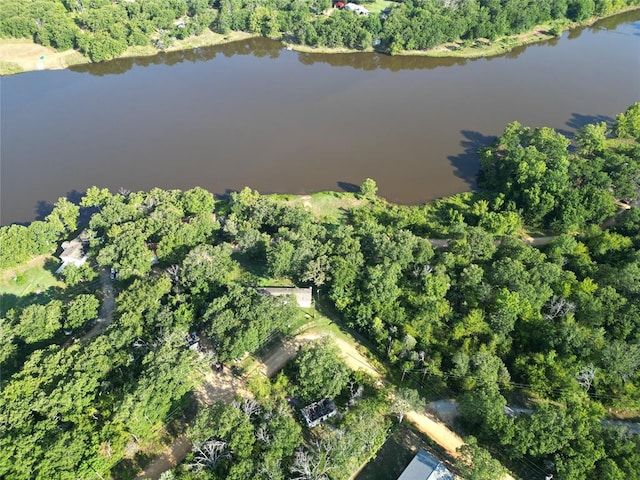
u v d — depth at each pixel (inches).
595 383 4751.5
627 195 7593.5
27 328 5226.4
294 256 5905.5
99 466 4074.8
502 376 4800.7
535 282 5610.2
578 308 5413.4
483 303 5516.7
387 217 7436.0
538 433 4143.7
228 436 4104.3
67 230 7155.5
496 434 4293.8
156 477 4261.8
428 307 5324.8
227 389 4936.0
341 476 4087.1
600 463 4005.9
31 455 3996.1
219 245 6190.9
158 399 4389.8
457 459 4232.3
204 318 5147.6
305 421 4584.2
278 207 7012.8
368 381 4909.0
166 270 6018.7
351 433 4183.1
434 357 4960.6
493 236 7057.1
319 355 4726.9
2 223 7662.4
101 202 7490.2
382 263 5876.0
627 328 5177.2
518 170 7687.0
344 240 6033.5
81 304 5447.8
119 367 4790.8
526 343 5157.5
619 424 4662.9
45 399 4301.2
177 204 7126.0
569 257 6387.8
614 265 6333.7
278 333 5438.0
